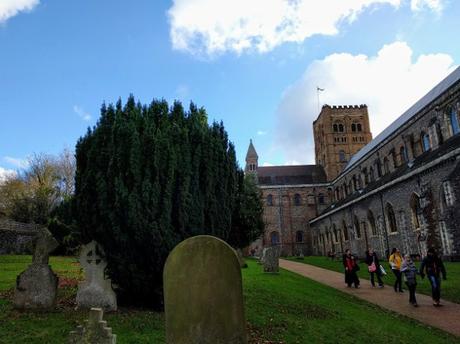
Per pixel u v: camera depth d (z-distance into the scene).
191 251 6.14
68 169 52.00
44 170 50.19
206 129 11.88
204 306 5.97
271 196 71.31
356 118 73.44
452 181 27.16
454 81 34.75
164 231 9.98
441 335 10.45
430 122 36.53
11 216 42.78
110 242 10.44
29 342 7.46
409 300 15.02
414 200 33.56
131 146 10.30
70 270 20.48
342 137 72.62
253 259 45.56
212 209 11.18
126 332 8.28
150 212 10.04
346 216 50.50
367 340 9.43
